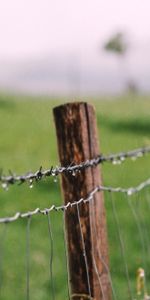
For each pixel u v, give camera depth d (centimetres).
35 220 1645
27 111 4059
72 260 445
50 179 2038
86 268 422
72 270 445
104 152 2984
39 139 3055
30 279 1223
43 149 2838
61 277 1237
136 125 3750
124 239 1476
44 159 2638
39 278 1230
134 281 1181
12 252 1381
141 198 1744
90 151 446
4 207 1800
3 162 2509
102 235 455
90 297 439
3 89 4922
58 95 4966
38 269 1279
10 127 3350
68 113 441
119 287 1136
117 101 5150
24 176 343
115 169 2381
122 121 3844
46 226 1598
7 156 2641
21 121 3578
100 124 3753
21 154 2706
